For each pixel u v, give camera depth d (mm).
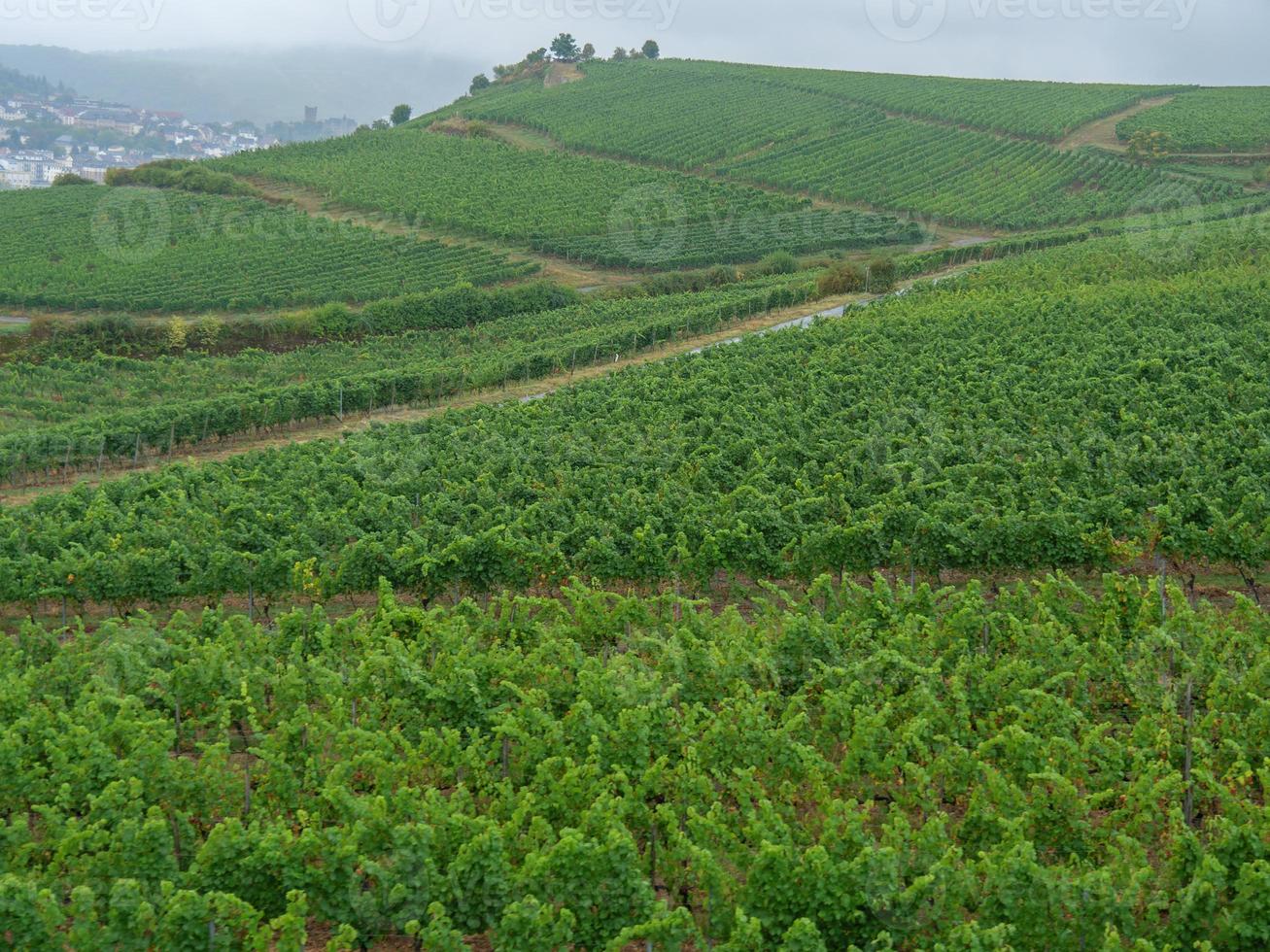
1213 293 55938
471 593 28594
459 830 15617
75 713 19547
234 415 48500
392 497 32500
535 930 14359
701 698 20734
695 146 147125
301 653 23219
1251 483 29031
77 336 69250
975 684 20266
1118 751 17531
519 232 107188
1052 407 39188
